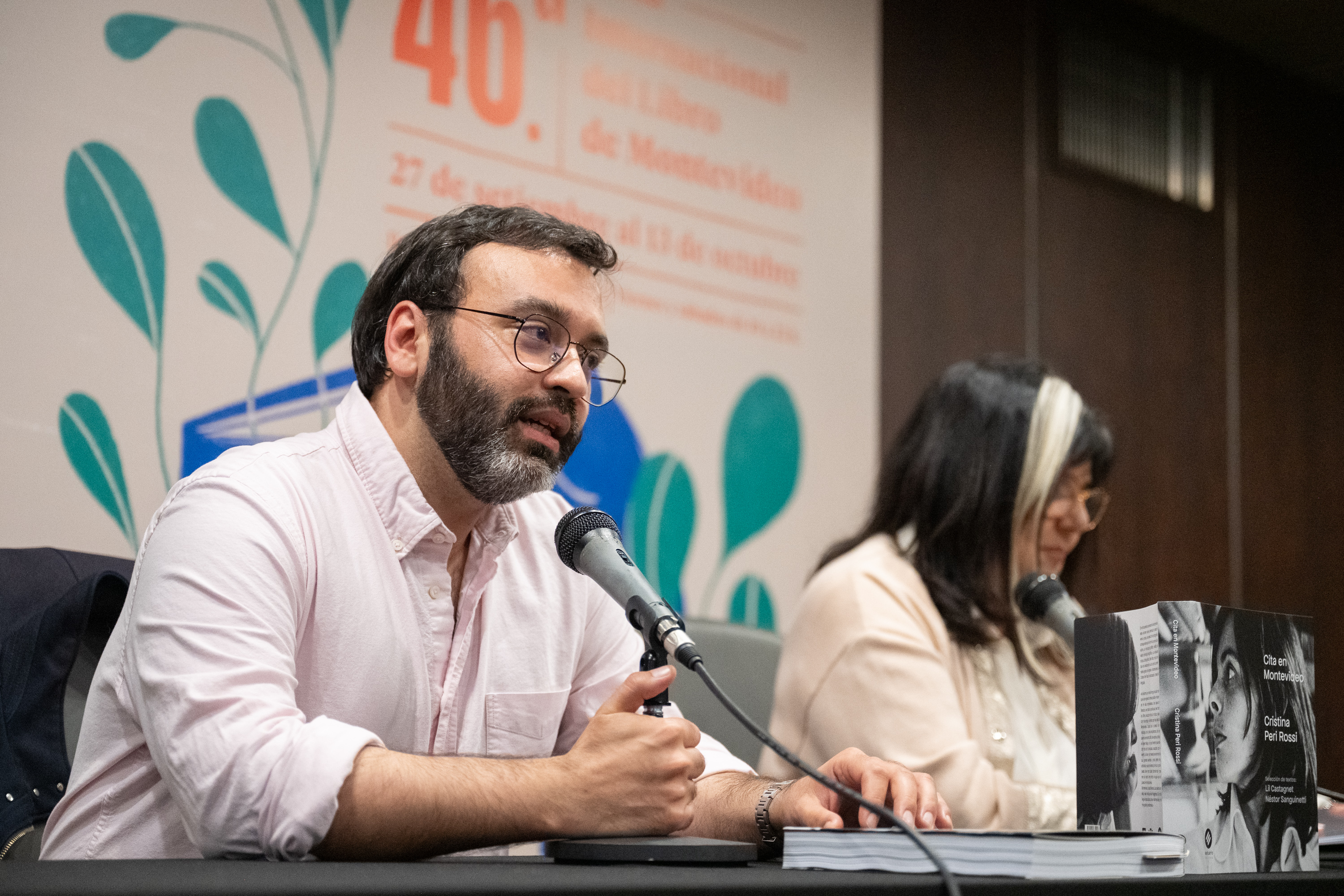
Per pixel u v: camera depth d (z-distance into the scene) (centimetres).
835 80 408
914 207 427
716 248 373
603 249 176
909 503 254
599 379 180
